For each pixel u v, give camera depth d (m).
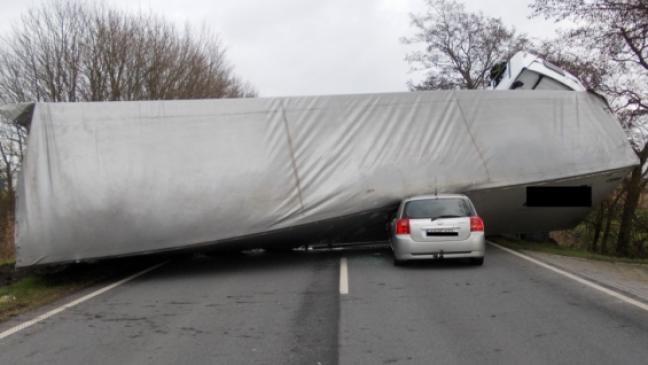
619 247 23.17
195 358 5.95
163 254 14.03
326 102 13.14
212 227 12.07
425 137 13.38
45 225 11.37
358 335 6.64
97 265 13.84
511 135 13.79
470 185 13.32
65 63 25.11
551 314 7.37
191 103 12.50
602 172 14.19
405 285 9.77
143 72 26.72
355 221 13.64
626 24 18.28
